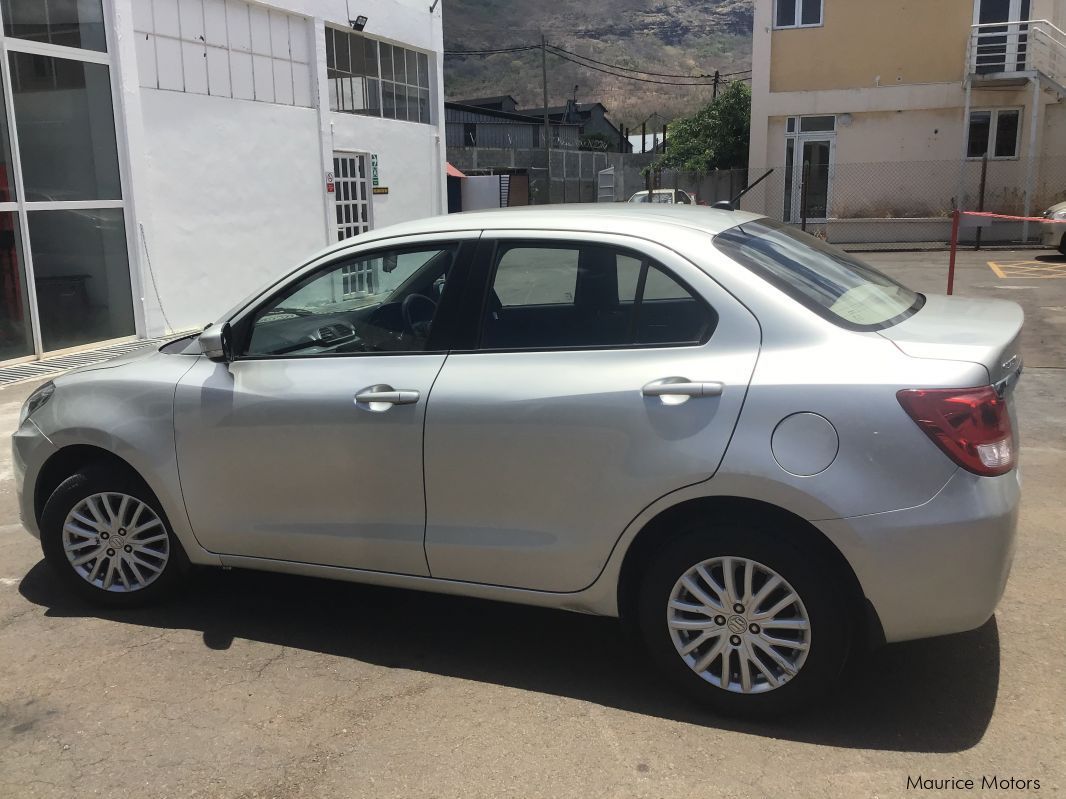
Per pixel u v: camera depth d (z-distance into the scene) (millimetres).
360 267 3719
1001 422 2881
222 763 3002
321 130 13234
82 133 9641
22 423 4246
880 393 2842
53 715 3309
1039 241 22766
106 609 4188
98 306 10008
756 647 3066
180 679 3547
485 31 152750
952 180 24109
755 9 24672
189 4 10891
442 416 3359
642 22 159875
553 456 3211
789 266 3352
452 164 36750
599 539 3195
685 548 3076
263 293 3826
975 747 2959
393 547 3545
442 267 3629
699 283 3160
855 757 2926
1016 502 2902
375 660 3686
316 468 3609
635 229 3340
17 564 4738
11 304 9055
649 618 3191
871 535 2828
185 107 10883
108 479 4023
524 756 2994
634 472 3088
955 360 2879
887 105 24094
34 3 9008
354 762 2988
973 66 22688
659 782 2834
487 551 3383
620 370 3170
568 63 134875
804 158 25141
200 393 3803
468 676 3539
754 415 2939
